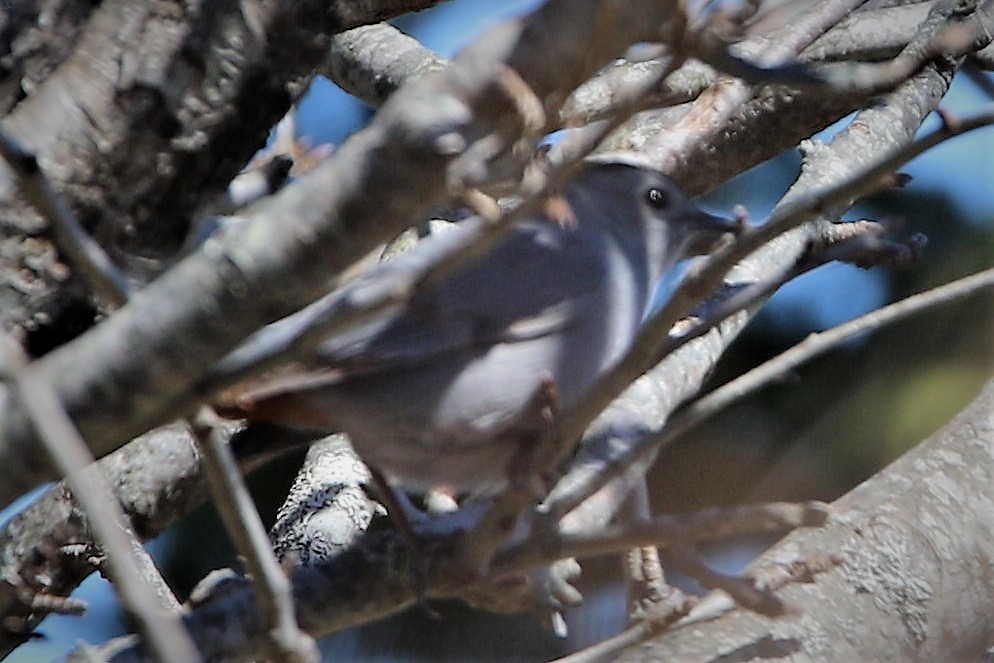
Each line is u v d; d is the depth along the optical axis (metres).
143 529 10.22
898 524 7.93
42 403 4.61
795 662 7.36
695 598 6.93
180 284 5.11
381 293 5.11
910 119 11.47
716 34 5.01
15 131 7.46
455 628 12.66
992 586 7.86
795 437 12.73
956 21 10.63
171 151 7.59
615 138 12.23
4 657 9.84
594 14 4.71
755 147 11.66
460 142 4.69
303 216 4.93
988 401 8.74
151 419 5.37
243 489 5.87
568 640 12.43
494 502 6.77
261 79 7.68
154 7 7.60
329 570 7.91
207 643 7.13
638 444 6.34
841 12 10.80
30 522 9.82
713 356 10.02
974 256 12.71
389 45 12.80
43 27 7.58
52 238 7.43
